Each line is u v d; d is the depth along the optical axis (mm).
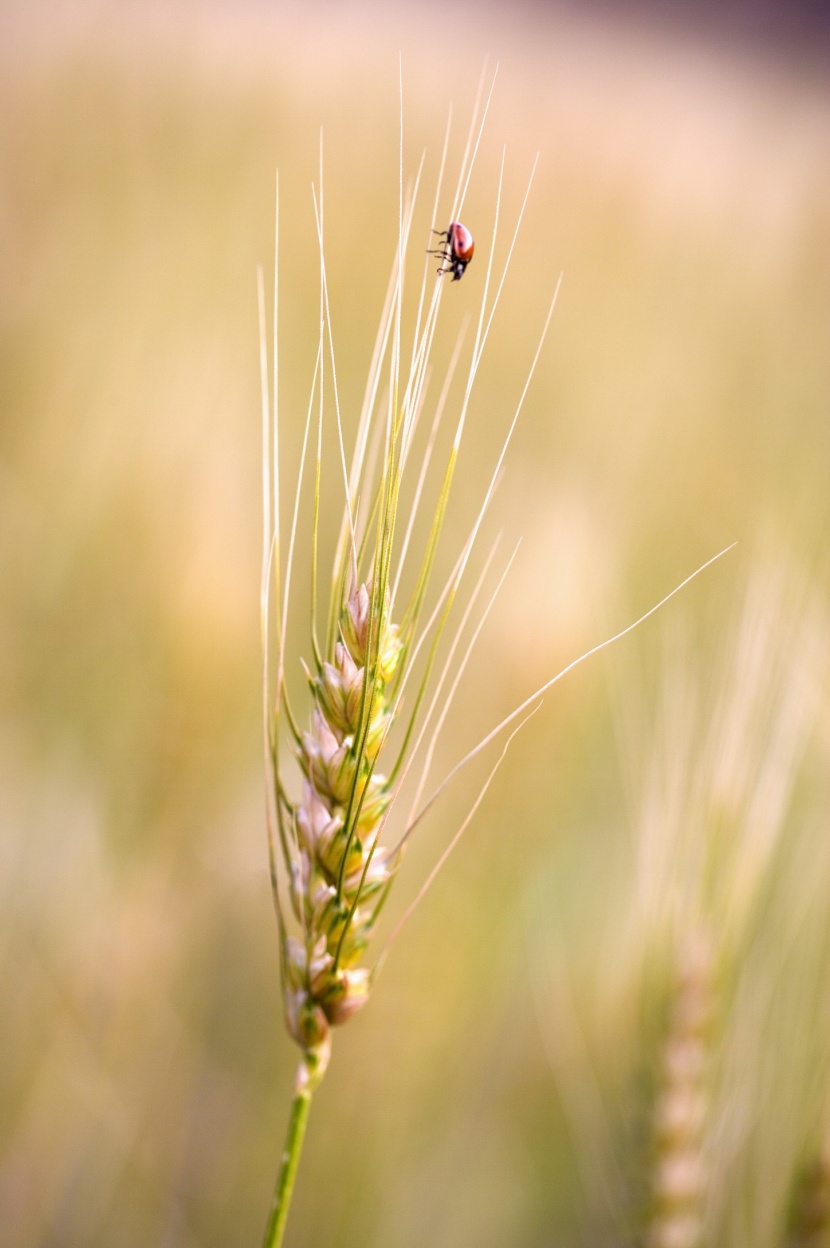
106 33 1304
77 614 668
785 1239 497
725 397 1234
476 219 1307
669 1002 504
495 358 1153
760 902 518
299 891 409
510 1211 611
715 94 2205
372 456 414
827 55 2898
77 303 941
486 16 2369
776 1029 512
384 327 408
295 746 409
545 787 723
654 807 516
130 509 698
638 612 879
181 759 646
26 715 648
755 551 738
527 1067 656
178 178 1168
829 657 543
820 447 1158
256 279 1079
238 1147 588
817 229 1636
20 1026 567
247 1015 621
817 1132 499
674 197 1554
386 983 644
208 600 663
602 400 1154
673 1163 504
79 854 621
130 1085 581
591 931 717
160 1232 565
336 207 1182
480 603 820
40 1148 559
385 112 1392
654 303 1341
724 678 522
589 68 2119
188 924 629
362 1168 585
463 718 702
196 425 776
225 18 1481
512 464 994
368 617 404
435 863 679
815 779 601
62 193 1105
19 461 741
